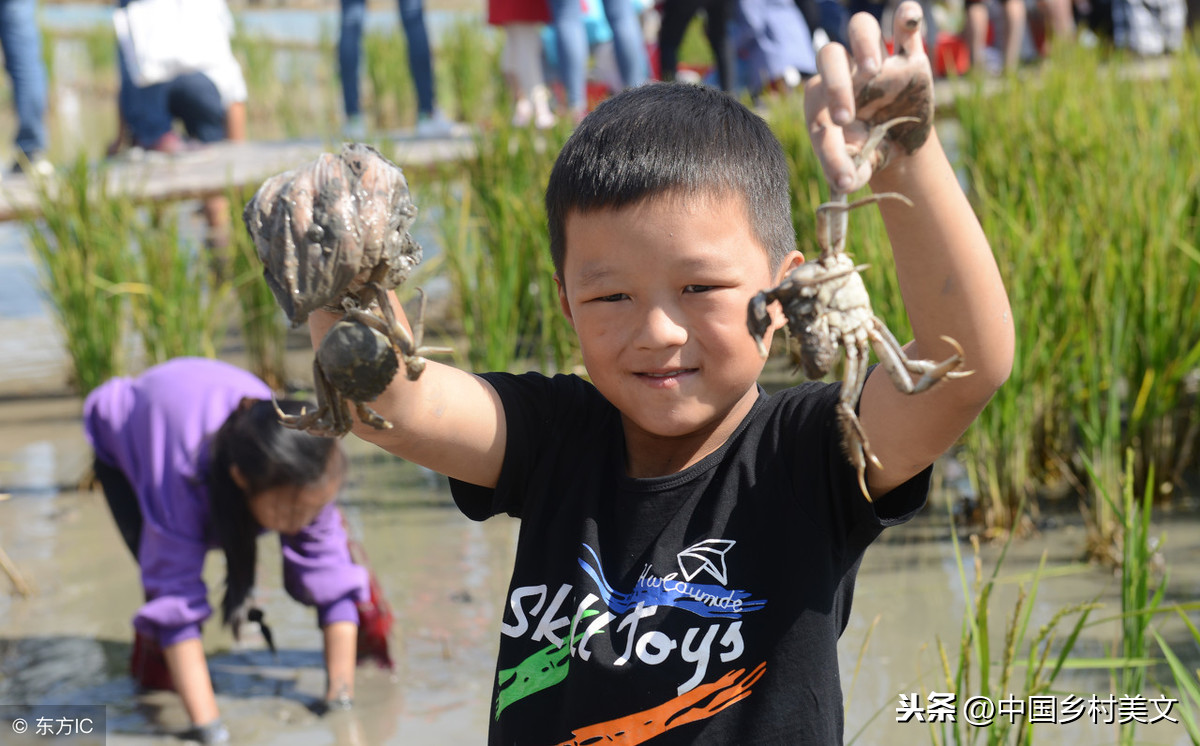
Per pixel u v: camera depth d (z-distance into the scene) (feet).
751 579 4.20
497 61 39.37
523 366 15.17
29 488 13.57
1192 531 10.71
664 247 3.88
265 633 9.16
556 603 4.40
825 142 3.33
